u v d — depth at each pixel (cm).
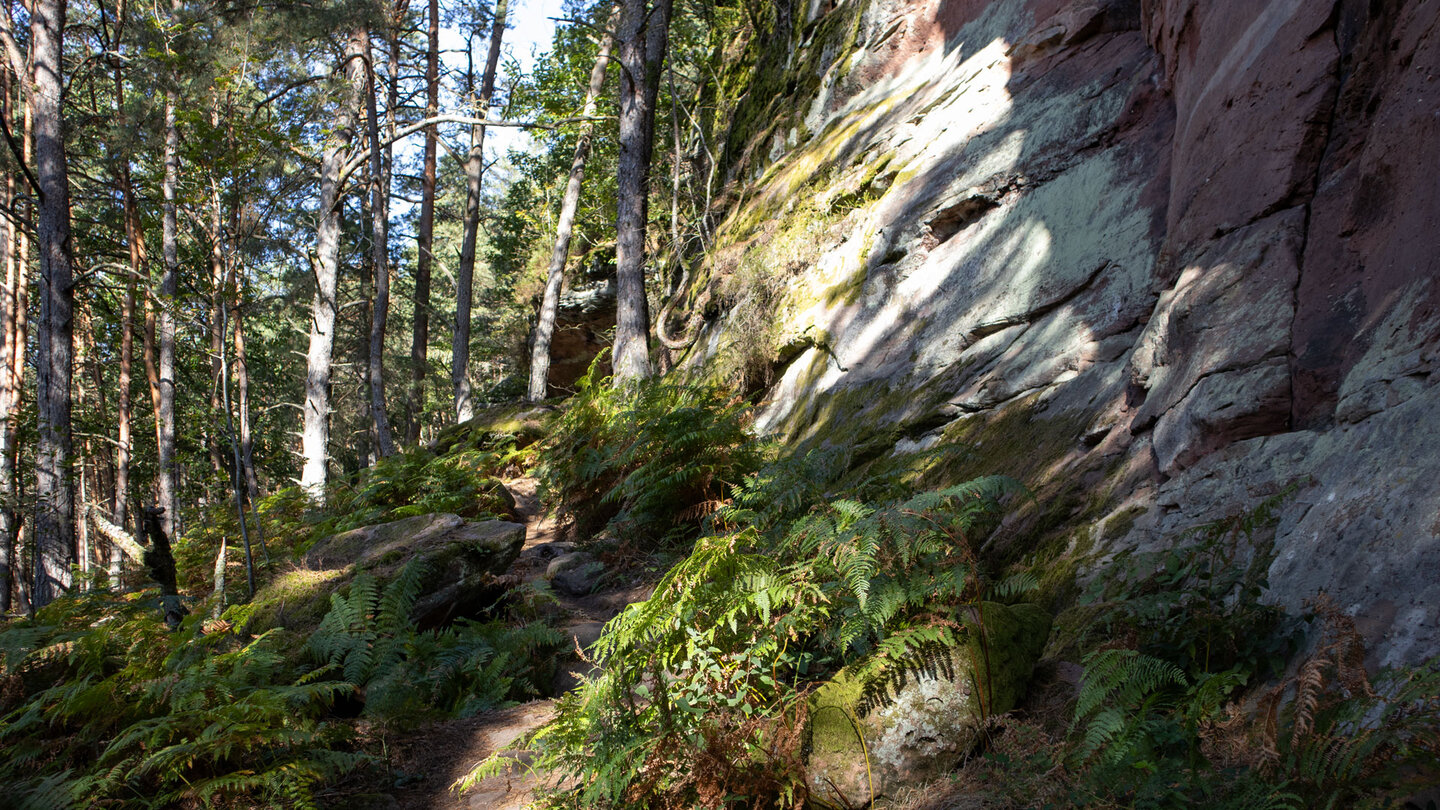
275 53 1312
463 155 2316
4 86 1700
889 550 326
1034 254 676
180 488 1897
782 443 854
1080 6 782
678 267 1814
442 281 3488
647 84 1445
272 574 650
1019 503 489
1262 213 421
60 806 295
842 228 962
